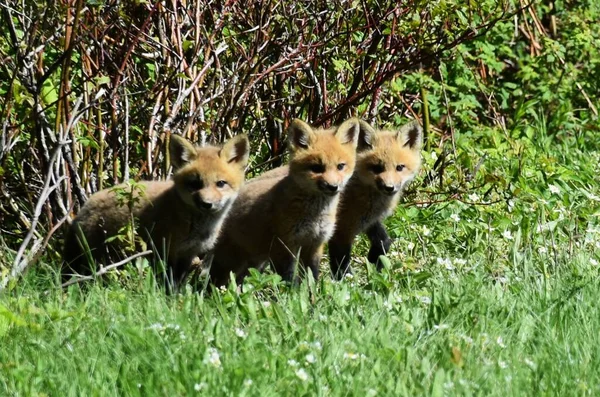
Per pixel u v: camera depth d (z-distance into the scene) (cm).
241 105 1423
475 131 1958
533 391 800
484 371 826
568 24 2286
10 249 1241
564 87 2170
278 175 1351
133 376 801
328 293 1047
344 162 1258
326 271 1387
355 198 1352
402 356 843
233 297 1017
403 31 1466
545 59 2175
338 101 1545
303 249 1271
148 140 1329
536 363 854
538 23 2203
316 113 1521
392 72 1493
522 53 2298
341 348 859
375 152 1362
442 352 862
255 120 1496
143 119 1364
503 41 2145
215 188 1171
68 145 1268
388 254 1331
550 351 883
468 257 1280
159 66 1352
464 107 1975
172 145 1189
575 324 958
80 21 1242
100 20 1307
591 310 1001
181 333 873
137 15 1347
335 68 1470
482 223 1411
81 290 1096
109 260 1199
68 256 1223
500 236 1378
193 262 1345
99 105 1295
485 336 902
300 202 1234
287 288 1119
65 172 1284
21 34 1320
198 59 1406
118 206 1191
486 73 2250
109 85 1340
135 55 1366
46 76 1202
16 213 1297
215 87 1400
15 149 1310
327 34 1474
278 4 1437
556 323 956
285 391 776
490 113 2145
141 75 1431
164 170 1344
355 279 1225
